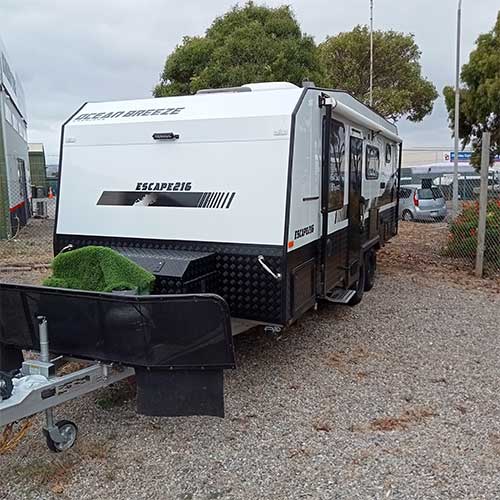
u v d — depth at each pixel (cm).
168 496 305
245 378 477
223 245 449
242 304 448
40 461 339
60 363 385
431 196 1817
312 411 412
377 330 617
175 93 1694
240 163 443
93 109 532
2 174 1323
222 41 1678
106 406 417
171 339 330
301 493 308
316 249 504
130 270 386
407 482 318
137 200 485
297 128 436
